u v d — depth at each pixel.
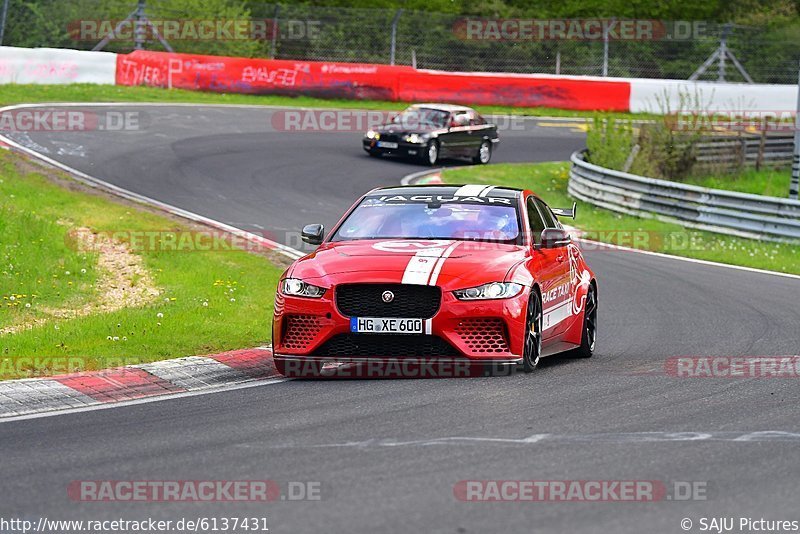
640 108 140.88
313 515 18.17
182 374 31.91
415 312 30.53
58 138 88.25
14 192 65.31
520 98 139.25
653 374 32.59
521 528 17.47
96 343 35.94
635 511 18.52
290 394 29.27
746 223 75.62
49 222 57.97
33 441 24.02
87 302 45.16
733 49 150.12
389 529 17.36
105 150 86.50
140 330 38.09
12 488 20.16
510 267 31.80
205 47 137.38
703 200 78.19
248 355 35.03
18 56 111.88
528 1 185.75
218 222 65.69
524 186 94.94
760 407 27.58
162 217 65.00
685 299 51.28
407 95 134.12
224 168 85.62
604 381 31.14
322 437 23.92
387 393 28.97
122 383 30.48
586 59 154.25
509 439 23.58
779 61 149.50
